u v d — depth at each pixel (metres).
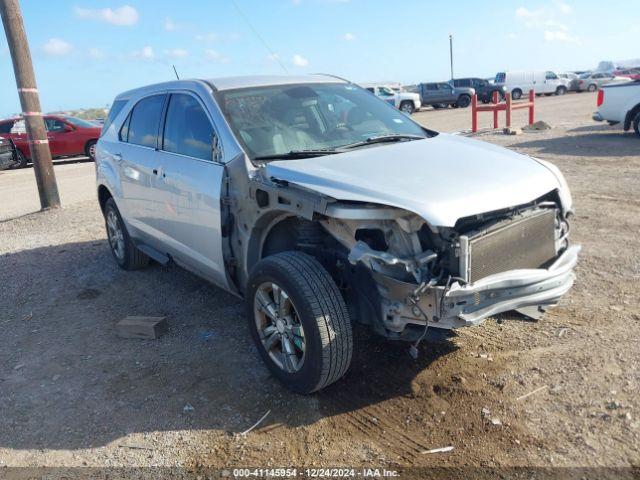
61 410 3.82
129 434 3.49
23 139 19.36
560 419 3.30
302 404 3.65
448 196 3.25
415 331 3.41
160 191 5.00
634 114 13.58
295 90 4.80
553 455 3.04
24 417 3.77
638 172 9.36
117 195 5.95
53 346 4.78
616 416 3.28
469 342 4.21
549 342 4.12
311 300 3.37
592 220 6.91
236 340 4.59
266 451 3.25
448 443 3.20
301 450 3.24
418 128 4.93
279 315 3.69
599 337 4.12
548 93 42.34
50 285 6.26
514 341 4.18
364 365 4.02
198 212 4.44
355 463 3.11
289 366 3.69
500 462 3.02
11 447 3.47
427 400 3.59
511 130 15.52
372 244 3.41
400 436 3.29
